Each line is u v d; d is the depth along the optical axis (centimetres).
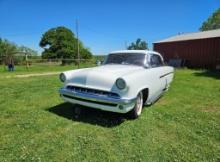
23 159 273
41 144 315
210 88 797
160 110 499
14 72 1708
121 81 365
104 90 381
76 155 286
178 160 279
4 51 4581
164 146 316
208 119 439
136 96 394
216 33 2083
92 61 2945
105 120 420
